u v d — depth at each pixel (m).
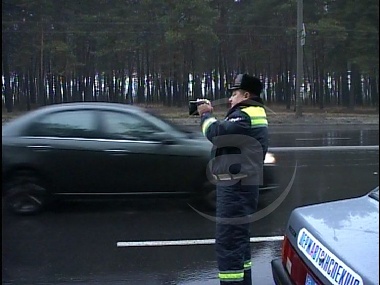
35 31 30.42
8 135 6.19
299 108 25.80
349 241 2.46
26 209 6.19
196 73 39.12
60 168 6.15
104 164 6.18
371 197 3.14
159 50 35.03
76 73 35.84
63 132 6.23
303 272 2.62
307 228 2.73
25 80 36.31
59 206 6.57
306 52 38.56
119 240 5.27
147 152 6.22
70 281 4.14
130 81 42.34
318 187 8.07
